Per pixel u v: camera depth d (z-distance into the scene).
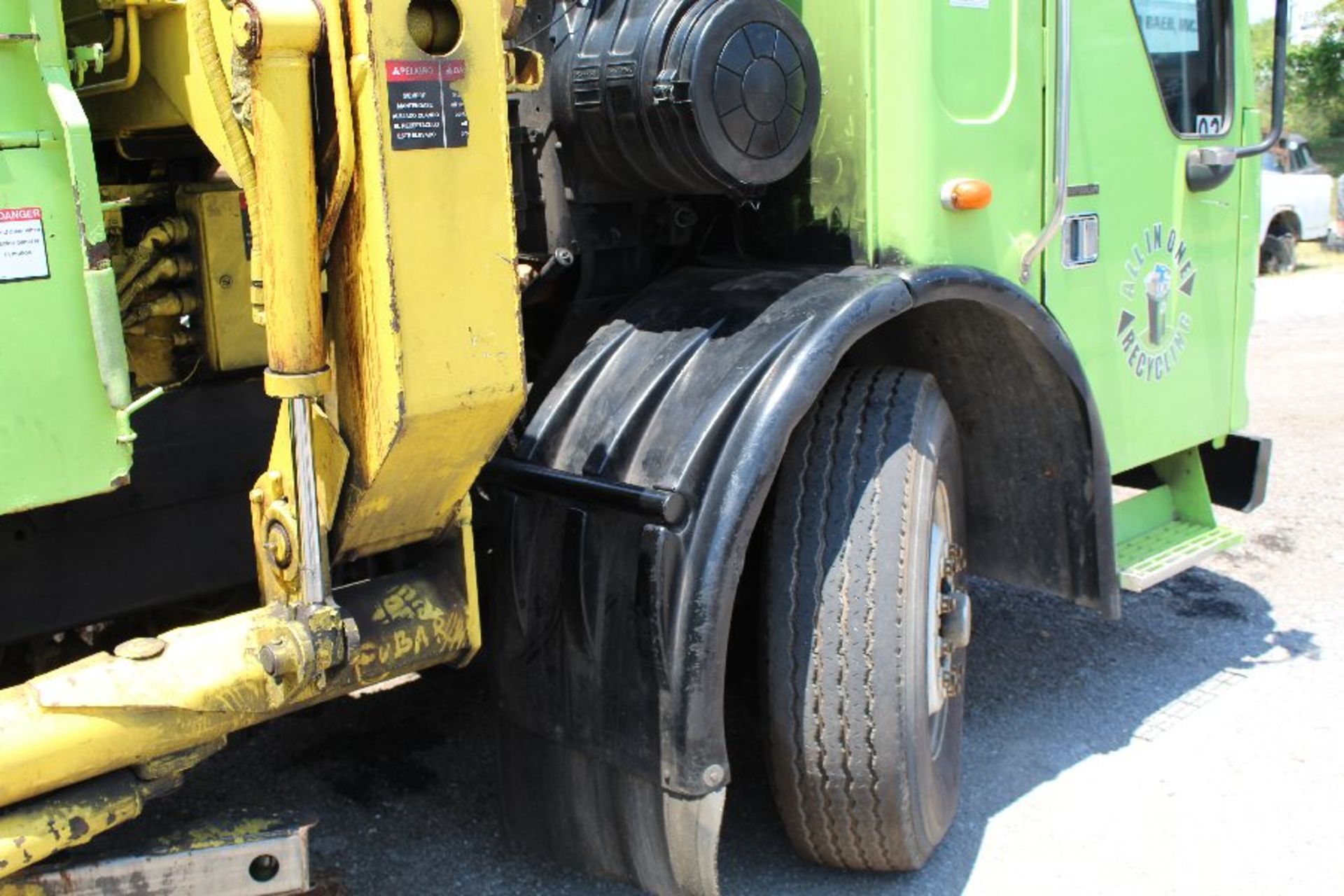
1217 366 4.30
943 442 2.95
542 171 2.91
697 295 2.90
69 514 2.50
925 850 2.98
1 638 2.43
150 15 2.33
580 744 2.66
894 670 2.76
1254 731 3.88
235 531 2.73
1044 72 3.30
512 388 2.21
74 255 2.00
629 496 2.47
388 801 3.45
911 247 2.98
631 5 2.75
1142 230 3.82
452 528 2.44
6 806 2.00
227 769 3.60
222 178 2.79
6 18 1.91
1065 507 3.41
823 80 3.01
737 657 3.17
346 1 2.00
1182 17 3.91
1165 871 3.17
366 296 2.11
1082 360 3.65
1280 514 5.98
